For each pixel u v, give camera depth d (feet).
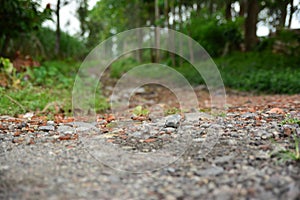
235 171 6.63
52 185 6.16
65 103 17.56
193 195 5.66
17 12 23.34
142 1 54.95
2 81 19.80
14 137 10.22
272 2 40.73
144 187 6.08
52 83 23.08
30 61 24.20
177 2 44.78
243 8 48.34
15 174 6.75
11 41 29.55
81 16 41.42
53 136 10.35
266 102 17.84
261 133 9.43
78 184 6.21
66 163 7.47
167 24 44.96
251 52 41.22
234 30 44.98
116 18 57.88
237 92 24.94
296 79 23.47
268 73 26.96
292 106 14.85
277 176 6.15
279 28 41.88
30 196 5.68
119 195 5.73
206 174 6.57
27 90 18.69
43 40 35.04
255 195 5.49
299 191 5.42
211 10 51.98
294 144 8.23
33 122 12.64
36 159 7.80
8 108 15.21
